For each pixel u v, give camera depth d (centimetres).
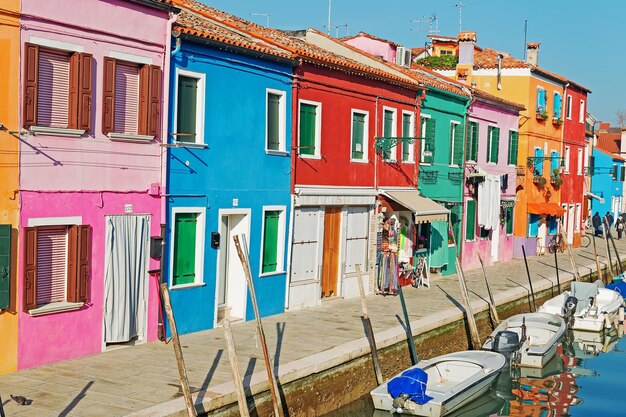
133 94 1438
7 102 1202
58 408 1047
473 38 3584
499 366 1653
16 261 1227
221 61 1661
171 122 1531
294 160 1909
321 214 2025
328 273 2089
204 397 1120
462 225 2925
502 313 2356
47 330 1277
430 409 1413
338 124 2080
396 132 2370
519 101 3650
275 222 1872
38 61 1239
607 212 5762
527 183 3669
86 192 1338
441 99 2684
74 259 1316
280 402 1220
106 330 1386
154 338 1498
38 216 1256
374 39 2872
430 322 1839
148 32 1444
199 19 1831
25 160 1232
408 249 2466
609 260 3550
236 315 1766
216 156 1658
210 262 1653
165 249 1522
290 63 1872
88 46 1324
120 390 1145
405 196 2377
